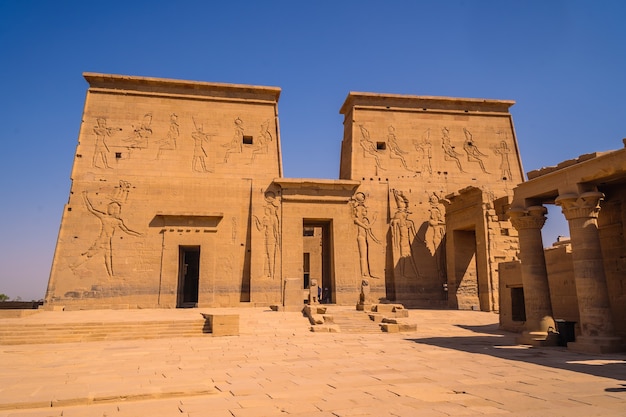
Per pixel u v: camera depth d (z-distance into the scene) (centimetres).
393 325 1850
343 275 2969
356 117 3266
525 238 1521
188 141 3020
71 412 630
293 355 1239
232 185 2995
